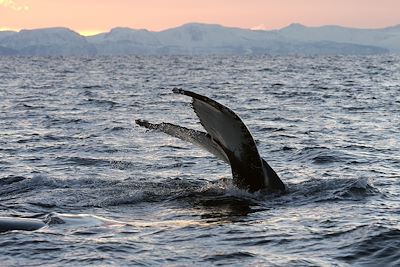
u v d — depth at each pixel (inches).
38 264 690.8
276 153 1619.1
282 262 702.5
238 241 778.8
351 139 1857.8
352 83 4936.0
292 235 804.6
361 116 2527.1
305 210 942.4
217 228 836.0
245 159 1010.7
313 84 4845.0
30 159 1518.2
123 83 5255.9
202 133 997.8
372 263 705.6
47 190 1095.0
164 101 3400.6
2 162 1476.4
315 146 1678.2
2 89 4424.2
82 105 3149.6
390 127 2151.8
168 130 1002.7
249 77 6171.3
